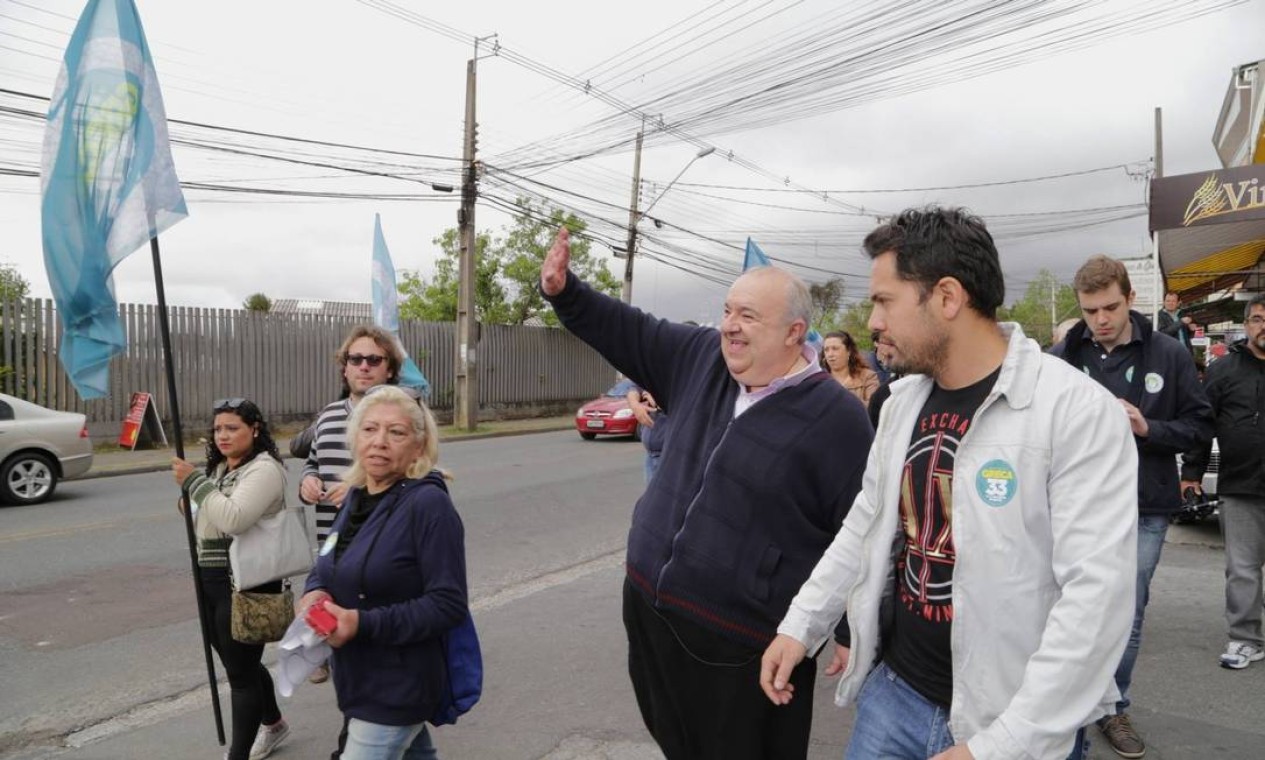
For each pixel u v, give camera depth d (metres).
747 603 2.46
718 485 2.53
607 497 10.20
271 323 17.72
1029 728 1.57
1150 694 4.30
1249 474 4.52
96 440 15.14
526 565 7.00
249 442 3.45
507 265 27.06
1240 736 3.84
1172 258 9.85
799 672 2.49
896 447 2.00
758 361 2.52
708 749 2.53
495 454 14.99
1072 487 1.68
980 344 1.87
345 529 2.75
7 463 9.81
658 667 2.63
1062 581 1.66
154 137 3.28
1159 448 3.67
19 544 7.70
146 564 6.97
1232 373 4.60
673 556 2.55
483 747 3.75
